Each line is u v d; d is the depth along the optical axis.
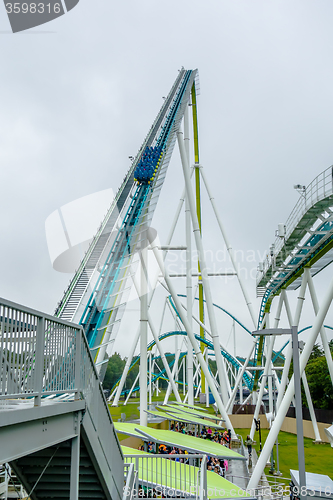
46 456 8.35
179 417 26.00
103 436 9.05
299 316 27.30
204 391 79.94
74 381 7.51
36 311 5.81
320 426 42.66
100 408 8.95
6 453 4.95
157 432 18.91
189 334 30.83
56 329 6.76
